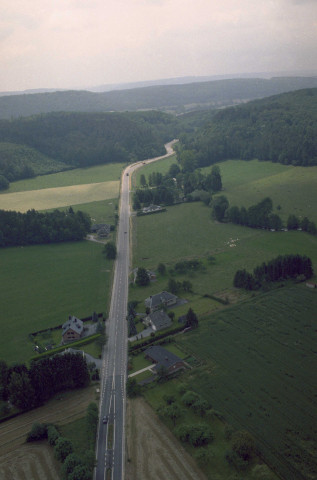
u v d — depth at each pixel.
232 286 176.25
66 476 88.06
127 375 123.38
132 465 91.50
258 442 94.31
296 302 157.75
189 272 191.12
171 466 90.50
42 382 114.12
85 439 99.69
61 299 173.88
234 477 85.19
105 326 151.12
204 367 123.62
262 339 135.75
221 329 143.38
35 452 97.38
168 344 137.88
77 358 119.81
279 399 108.19
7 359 133.75
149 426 102.69
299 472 86.12
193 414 105.38
